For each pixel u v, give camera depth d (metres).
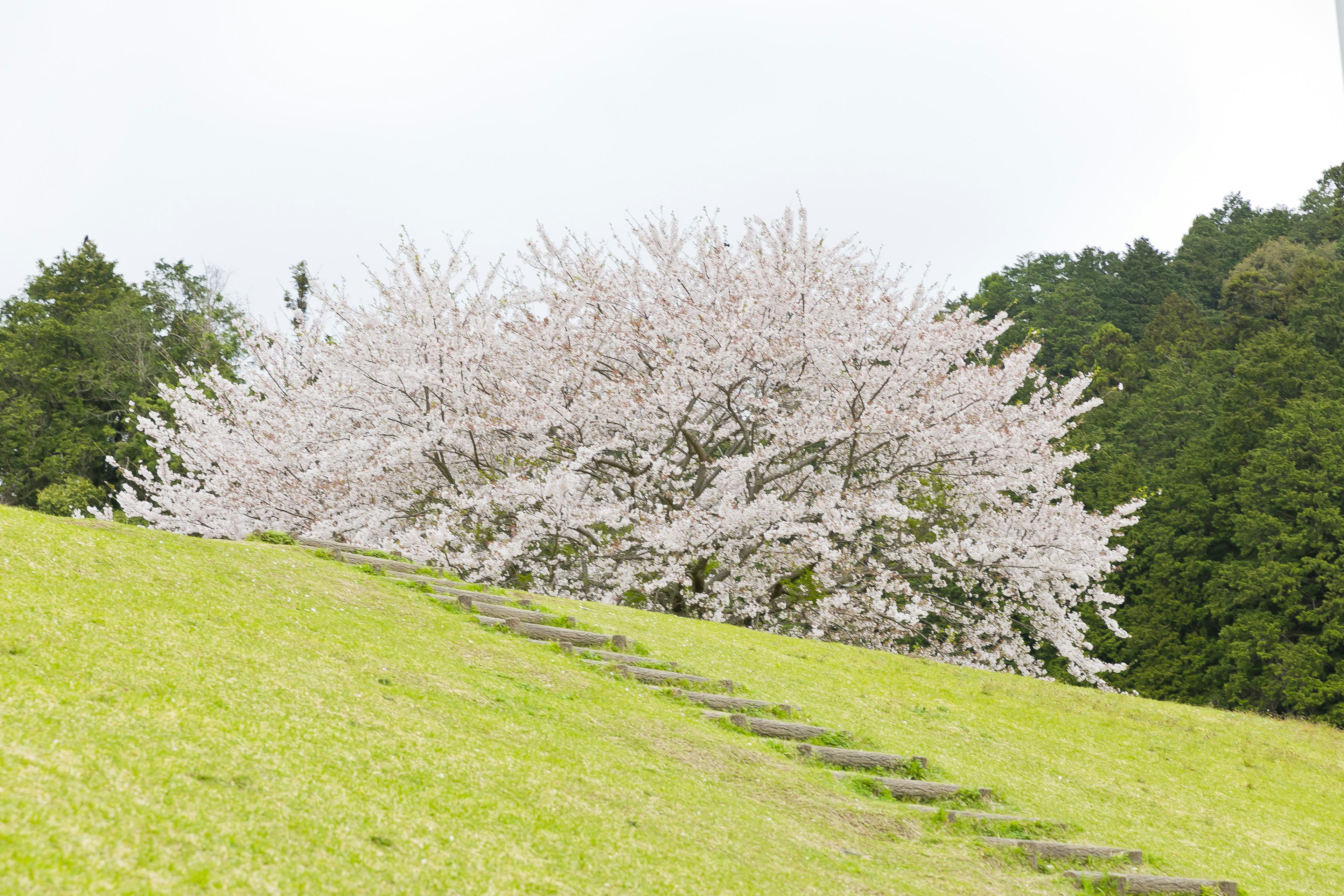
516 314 28.03
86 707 7.00
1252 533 44.03
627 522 24.03
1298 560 42.78
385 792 7.24
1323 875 12.95
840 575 25.55
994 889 9.55
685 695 13.95
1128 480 48.84
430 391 25.30
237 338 58.75
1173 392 54.62
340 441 25.75
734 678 16.02
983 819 11.76
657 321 27.23
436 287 26.98
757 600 27.44
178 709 7.50
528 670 12.98
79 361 57.28
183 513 29.19
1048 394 29.67
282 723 8.00
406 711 9.53
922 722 16.48
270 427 28.05
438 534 22.12
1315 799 17.02
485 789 8.03
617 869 7.12
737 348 26.53
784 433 25.56
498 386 25.47
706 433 28.58
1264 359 49.44
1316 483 42.75
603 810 8.38
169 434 30.77
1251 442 47.53
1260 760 18.75
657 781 9.82
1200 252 77.12
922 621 30.92
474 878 6.24
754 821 9.50
